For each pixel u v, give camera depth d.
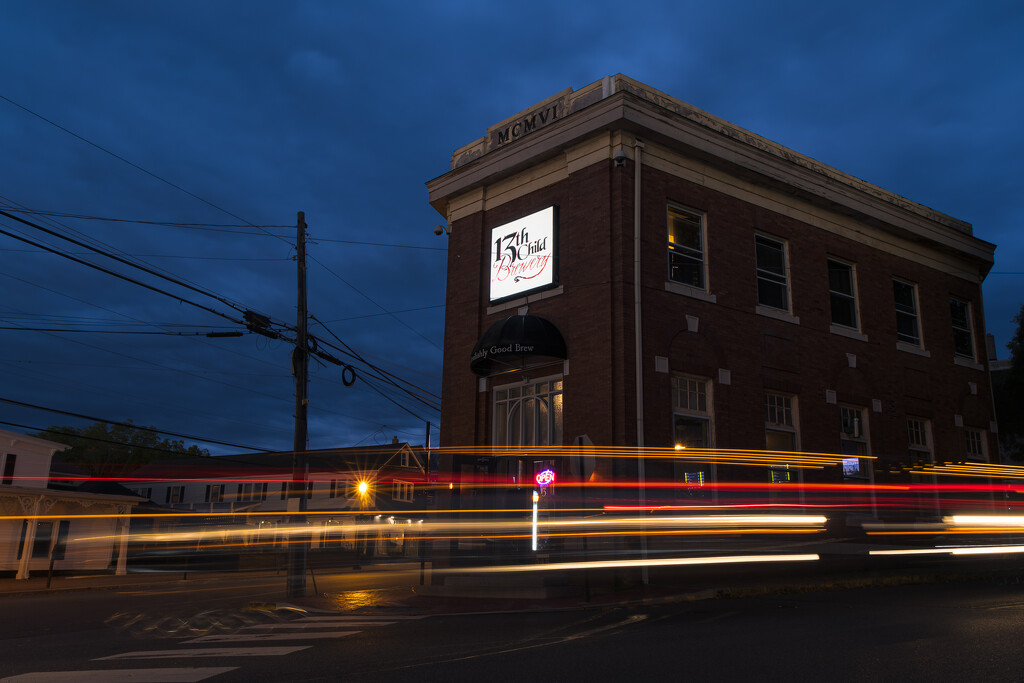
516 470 20.23
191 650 9.62
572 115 20.61
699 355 20.05
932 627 9.89
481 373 21.52
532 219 21.55
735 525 19.27
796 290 22.75
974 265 28.92
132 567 35.78
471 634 10.57
